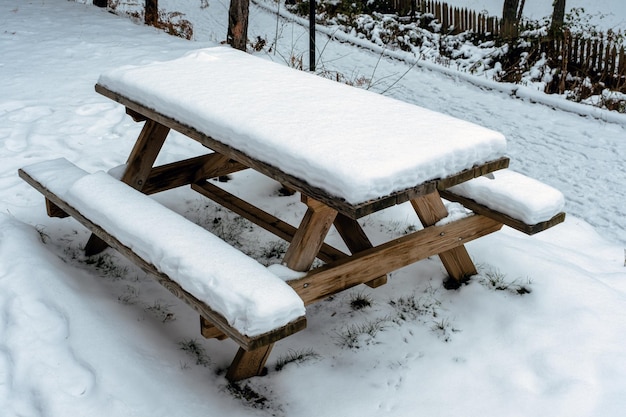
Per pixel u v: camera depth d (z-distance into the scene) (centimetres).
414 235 372
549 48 1319
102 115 674
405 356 362
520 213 368
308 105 369
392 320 390
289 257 336
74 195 390
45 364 319
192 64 450
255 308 275
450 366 354
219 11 1892
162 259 320
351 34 1608
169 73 425
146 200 373
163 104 385
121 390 313
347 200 286
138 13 1441
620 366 345
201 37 1490
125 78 418
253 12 1836
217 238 330
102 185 391
